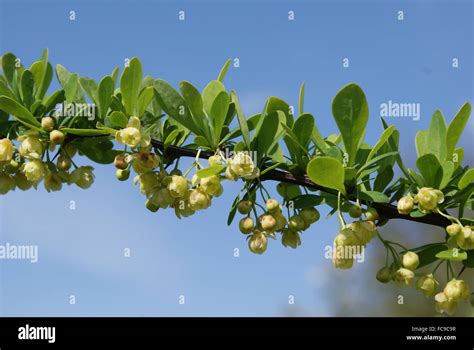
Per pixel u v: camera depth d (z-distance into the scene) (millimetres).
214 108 307
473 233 304
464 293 311
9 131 315
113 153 331
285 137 315
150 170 313
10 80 316
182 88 308
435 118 319
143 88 325
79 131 306
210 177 305
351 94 303
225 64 326
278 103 323
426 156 306
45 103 312
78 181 321
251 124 319
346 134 307
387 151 322
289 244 317
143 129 309
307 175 314
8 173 320
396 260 315
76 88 311
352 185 309
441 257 301
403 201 306
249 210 310
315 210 315
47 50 321
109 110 319
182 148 316
